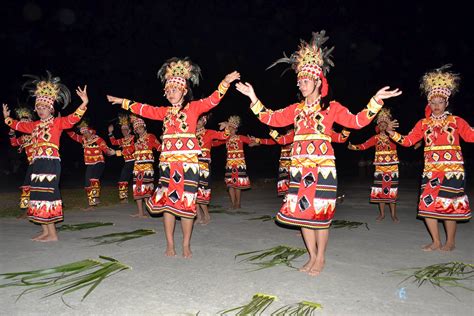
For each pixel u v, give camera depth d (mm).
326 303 3889
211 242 6141
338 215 8656
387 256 5422
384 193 7957
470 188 13336
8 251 5574
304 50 4859
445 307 3828
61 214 6289
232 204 9492
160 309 3746
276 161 26828
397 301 3951
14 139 8383
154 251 5613
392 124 6160
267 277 4578
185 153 5363
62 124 6262
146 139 8320
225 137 7734
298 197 4719
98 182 9492
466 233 6906
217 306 3809
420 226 7457
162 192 5430
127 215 8539
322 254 4805
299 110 4859
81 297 4020
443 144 5777
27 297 4023
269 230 7008
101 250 5633
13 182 15812
